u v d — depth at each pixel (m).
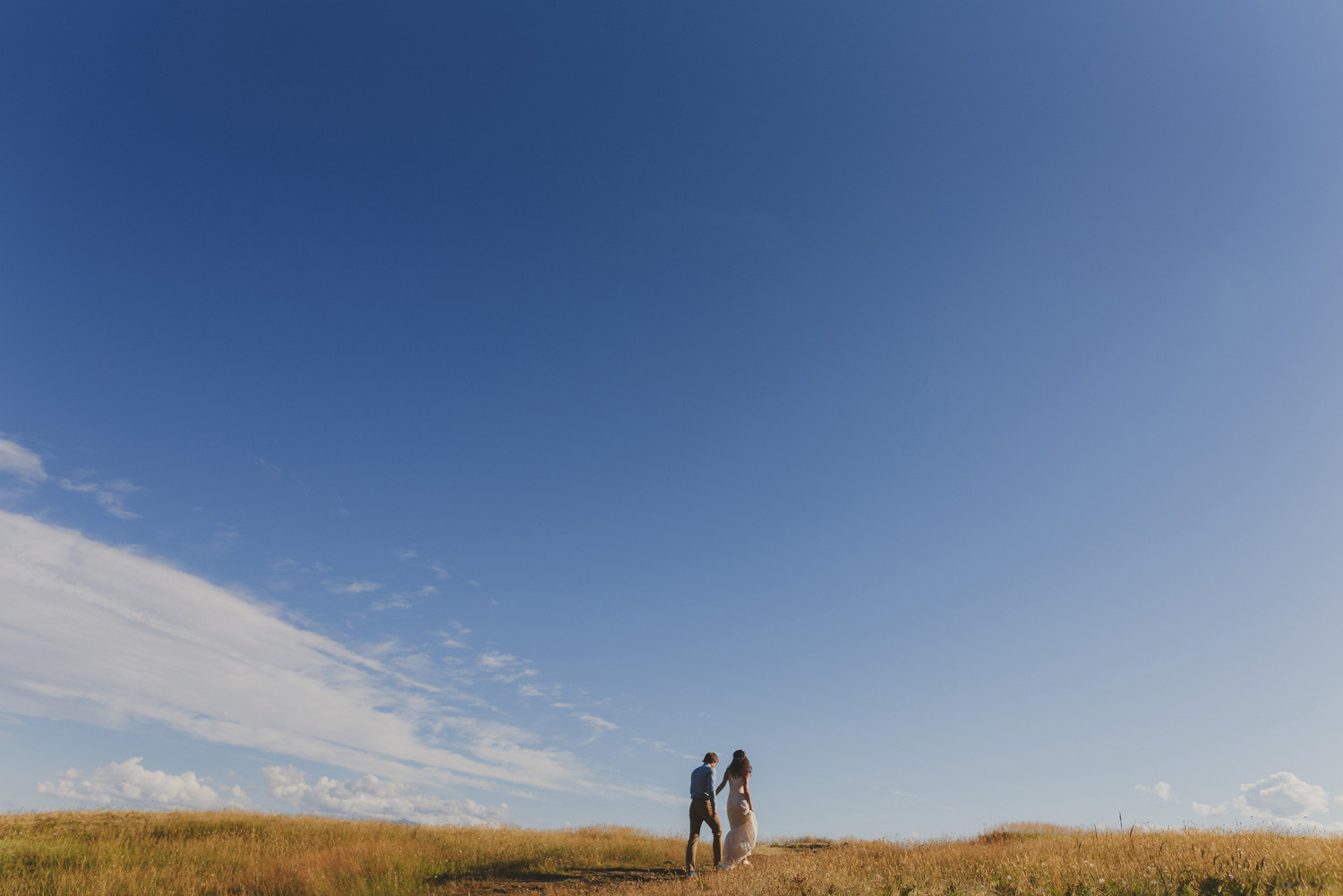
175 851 16.06
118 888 13.25
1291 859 9.44
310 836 18.77
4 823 18.61
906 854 14.56
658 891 11.22
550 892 13.12
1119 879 9.42
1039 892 9.25
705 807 13.26
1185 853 10.62
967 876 10.59
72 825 18.72
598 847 17.88
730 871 11.85
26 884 13.32
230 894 13.28
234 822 19.94
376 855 15.97
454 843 18.45
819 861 12.70
